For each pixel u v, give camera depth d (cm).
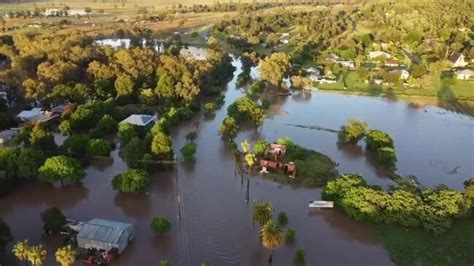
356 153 13625
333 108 17800
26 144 13100
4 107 15588
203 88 18412
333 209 10444
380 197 9975
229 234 9581
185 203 10731
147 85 17625
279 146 13000
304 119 16512
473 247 9175
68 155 12381
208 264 8044
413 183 11231
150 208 10512
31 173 11100
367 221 9894
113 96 17138
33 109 15850
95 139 12800
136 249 9031
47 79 17250
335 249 9112
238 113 15375
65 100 16550
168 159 12194
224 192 11238
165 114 15300
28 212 10306
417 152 13825
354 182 10562
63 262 7744
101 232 8906
